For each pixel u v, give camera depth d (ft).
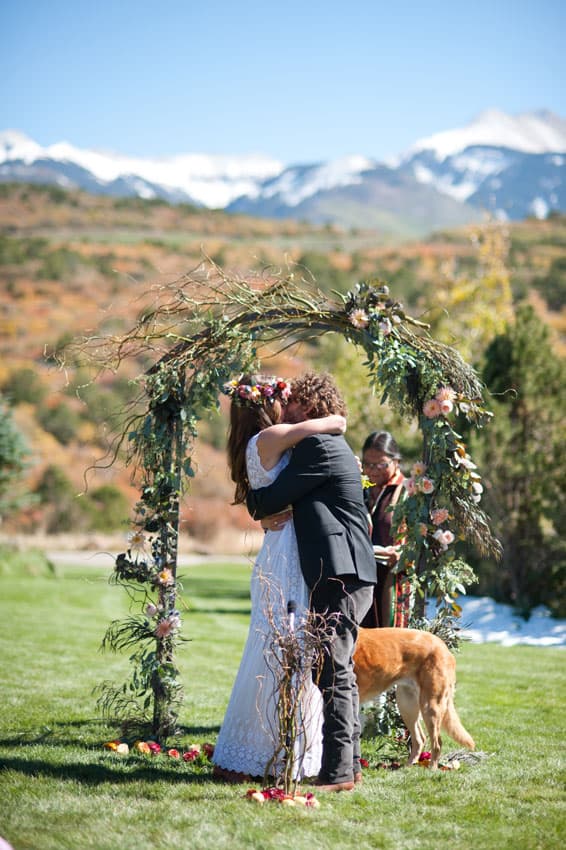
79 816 13.29
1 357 172.45
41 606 46.60
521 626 41.75
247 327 17.95
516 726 20.72
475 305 73.67
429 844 12.59
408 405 18.93
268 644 15.37
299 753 15.24
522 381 47.06
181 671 27.71
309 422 15.66
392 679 16.31
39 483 104.53
